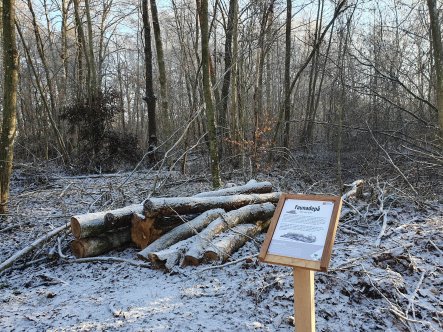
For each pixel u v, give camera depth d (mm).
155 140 15547
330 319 3580
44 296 4379
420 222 6152
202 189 9211
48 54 27141
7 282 5000
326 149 15172
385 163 10266
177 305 3945
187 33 18438
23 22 20688
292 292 3992
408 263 4539
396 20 14164
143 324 3605
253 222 6320
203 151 13258
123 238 5750
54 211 8039
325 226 2779
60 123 19547
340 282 4133
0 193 7609
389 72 10805
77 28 19656
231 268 4805
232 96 11547
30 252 5906
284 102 12969
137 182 10445
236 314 3705
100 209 7625
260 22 13648
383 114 13117
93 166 14047
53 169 14375
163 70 12875
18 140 17422
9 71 7664
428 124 9406
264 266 4742
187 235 5586
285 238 2887
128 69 30906
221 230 5539
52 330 3613
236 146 11805
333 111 15117
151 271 4930
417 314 3666
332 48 17922
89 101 15008
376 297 3904
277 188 9461
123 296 4254
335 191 8961
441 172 8516
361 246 5230
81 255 5410
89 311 3955
